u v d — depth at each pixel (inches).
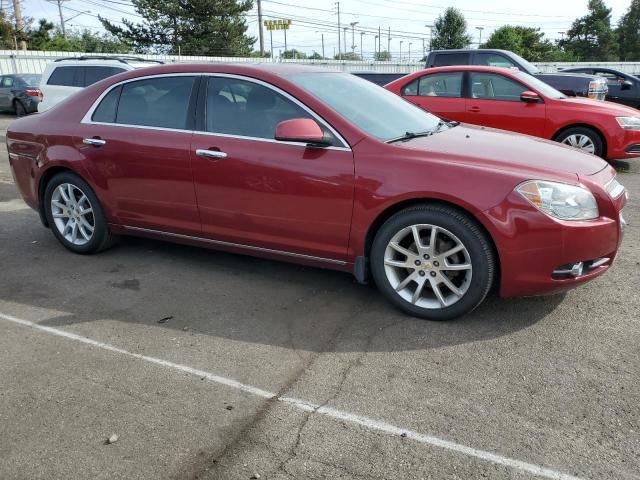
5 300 162.1
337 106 153.8
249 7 1721.2
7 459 97.5
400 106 179.0
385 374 120.3
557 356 126.0
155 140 170.6
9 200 283.1
